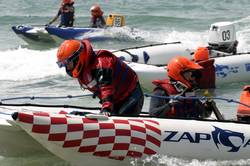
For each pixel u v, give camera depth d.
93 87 16.42
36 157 17.14
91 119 15.77
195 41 46.81
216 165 17.09
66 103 26.17
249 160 17.33
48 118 15.19
